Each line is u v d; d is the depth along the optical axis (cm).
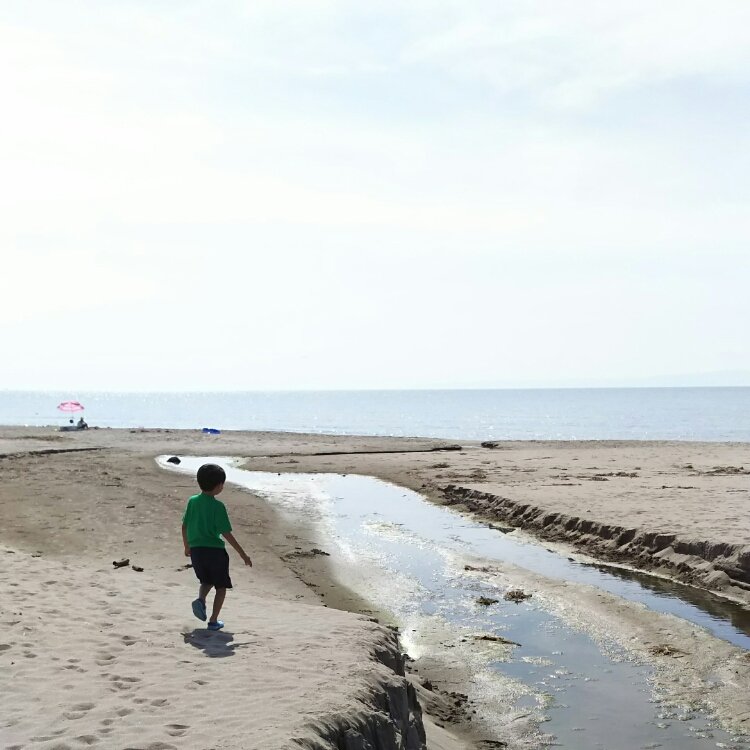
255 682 666
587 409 17588
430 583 1523
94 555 1538
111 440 5253
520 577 1578
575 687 991
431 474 3303
